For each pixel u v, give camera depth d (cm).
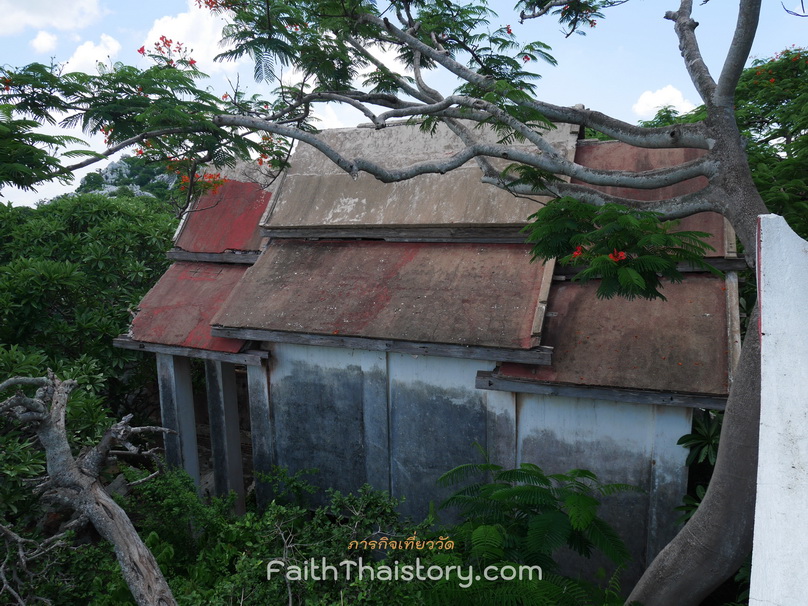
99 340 991
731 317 613
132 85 647
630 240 437
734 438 421
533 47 739
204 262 944
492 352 646
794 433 215
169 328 850
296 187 904
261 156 876
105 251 1077
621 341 631
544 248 498
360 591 439
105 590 592
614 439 625
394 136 897
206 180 940
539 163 568
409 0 730
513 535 536
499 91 563
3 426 638
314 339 734
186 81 666
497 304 688
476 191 787
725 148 482
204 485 1009
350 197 859
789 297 243
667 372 587
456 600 443
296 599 461
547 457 660
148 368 1103
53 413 434
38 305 924
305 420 793
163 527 721
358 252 829
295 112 854
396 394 734
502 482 656
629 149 794
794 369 229
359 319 726
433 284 740
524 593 439
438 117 706
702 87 509
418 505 740
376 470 759
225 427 869
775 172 877
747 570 521
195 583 629
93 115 636
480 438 694
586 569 645
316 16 748
